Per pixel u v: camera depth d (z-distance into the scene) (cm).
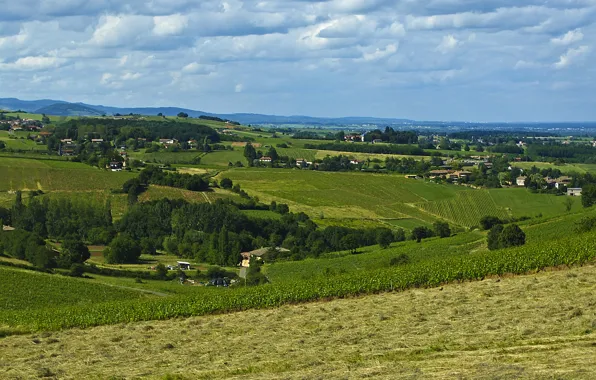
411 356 1989
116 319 3478
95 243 9962
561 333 2105
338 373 1839
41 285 5909
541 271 3634
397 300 3216
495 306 2725
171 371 2116
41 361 2436
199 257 9356
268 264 8531
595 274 3228
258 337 2609
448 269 3712
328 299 3547
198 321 3219
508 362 1800
